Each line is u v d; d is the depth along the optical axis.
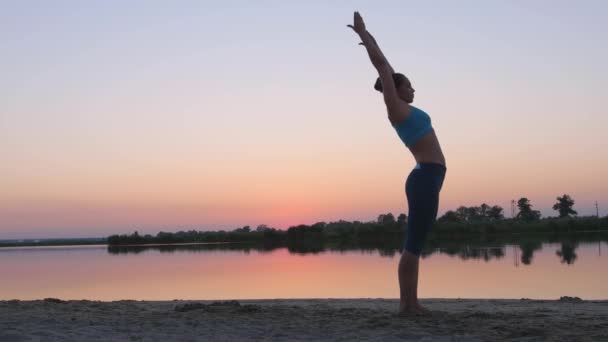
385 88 5.30
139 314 5.97
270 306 6.99
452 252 26.19
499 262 19.34
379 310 6.32
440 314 5.64
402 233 55.62
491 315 5.64
